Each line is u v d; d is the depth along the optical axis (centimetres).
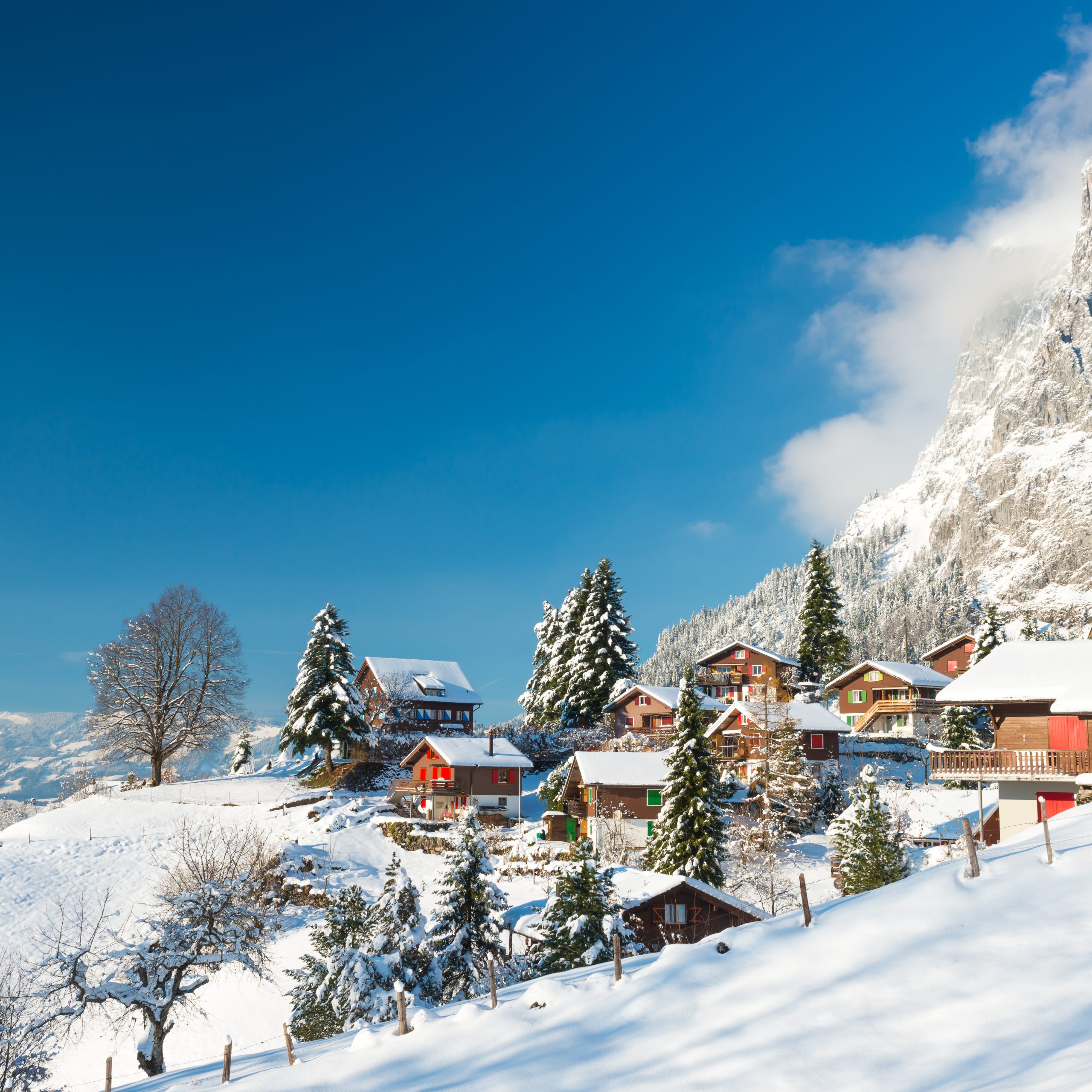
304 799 6488
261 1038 3541
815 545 10444
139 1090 1942
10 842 5703
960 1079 1019
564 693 9244
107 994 2566
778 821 5438
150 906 4409
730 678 10325
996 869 1670
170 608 7681
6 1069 2442
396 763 7412
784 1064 1145
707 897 3666
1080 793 3291
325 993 2897
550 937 3088
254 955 3550
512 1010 1545
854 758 7288
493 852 5653
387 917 3108
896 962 1362
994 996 1207
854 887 3859
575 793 6253
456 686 9206
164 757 7550
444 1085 1284
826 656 10156
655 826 4731
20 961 3953
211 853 4831
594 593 9156
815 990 1338
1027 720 3697
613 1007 1449
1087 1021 1095
